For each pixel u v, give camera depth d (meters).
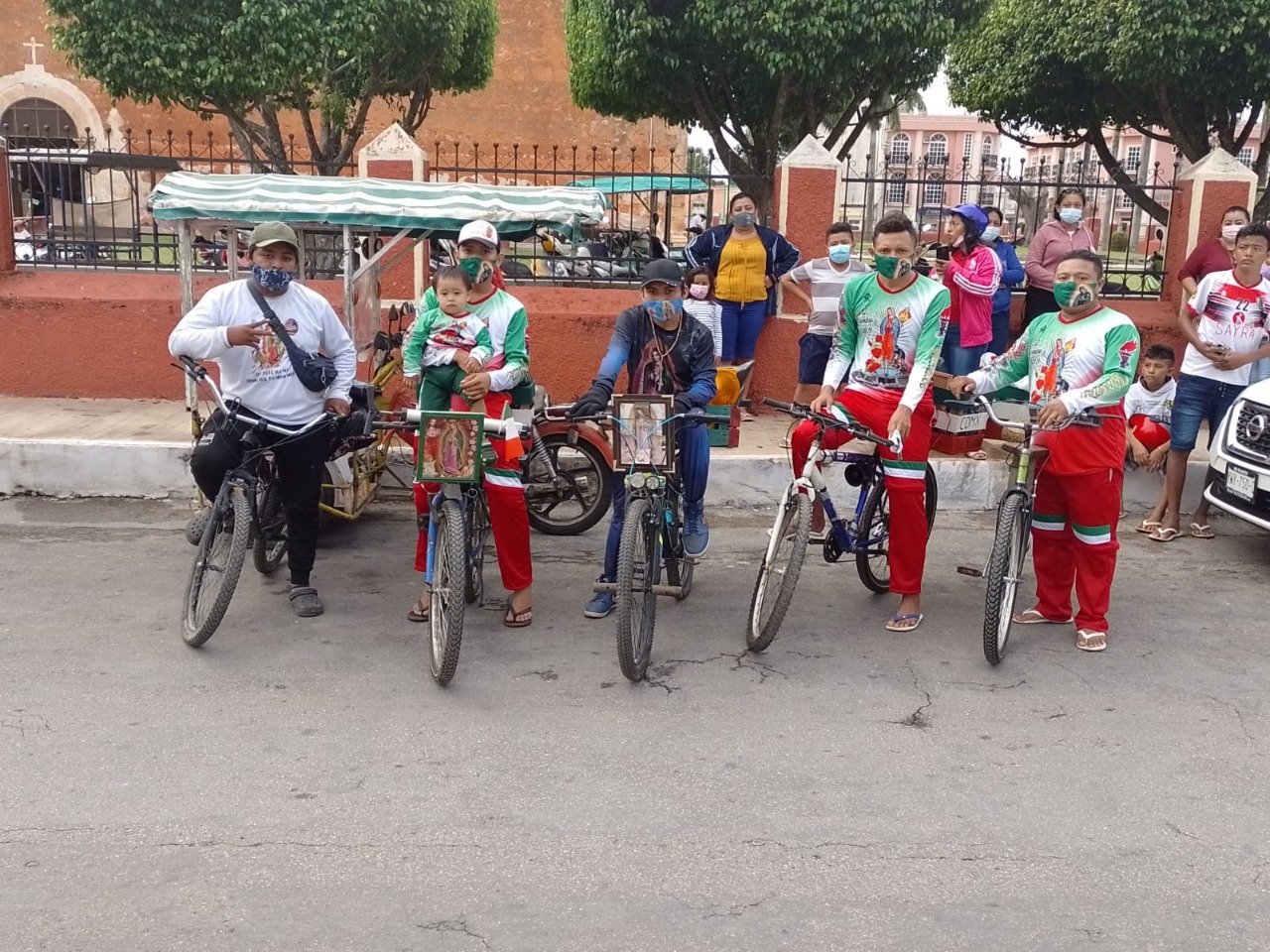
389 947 2.95
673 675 4.84
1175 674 5.00
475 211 6.09
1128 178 10.68
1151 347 7.76
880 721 4.43
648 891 3.23
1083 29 13.88
